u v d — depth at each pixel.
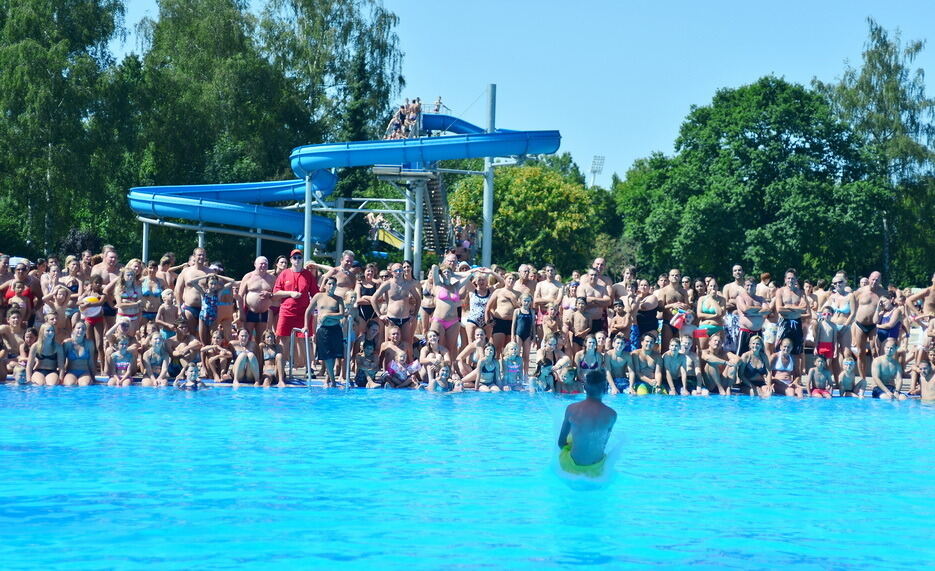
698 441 10.51
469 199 61.91
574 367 15.42
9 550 5.72
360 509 6.87
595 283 16.61
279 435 10.32
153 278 15.98
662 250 52.56
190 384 14.48
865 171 50.00
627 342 16.33
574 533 6.28
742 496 7.54
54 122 38.41
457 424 11.41
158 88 43.25
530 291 17.53
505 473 8.30
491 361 15.38
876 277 17.20
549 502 7.17
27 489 7.41
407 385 15.48
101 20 41.16
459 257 31.50
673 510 7.00
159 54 46.78
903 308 17.56
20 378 14.83
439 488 7.63
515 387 15.52
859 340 17.08
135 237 44.22
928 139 50.72
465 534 6.21
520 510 6.90
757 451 9.85
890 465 9.07
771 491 7.76
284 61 50.44
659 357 15.79
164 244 44.03
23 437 9.90
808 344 16.59
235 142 47.41
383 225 49.59
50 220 40.41
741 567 5.58
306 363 16.38
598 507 7.04
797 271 48.34
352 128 44.38
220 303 15.84
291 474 8.14
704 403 14.38
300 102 49.41
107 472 8.11
